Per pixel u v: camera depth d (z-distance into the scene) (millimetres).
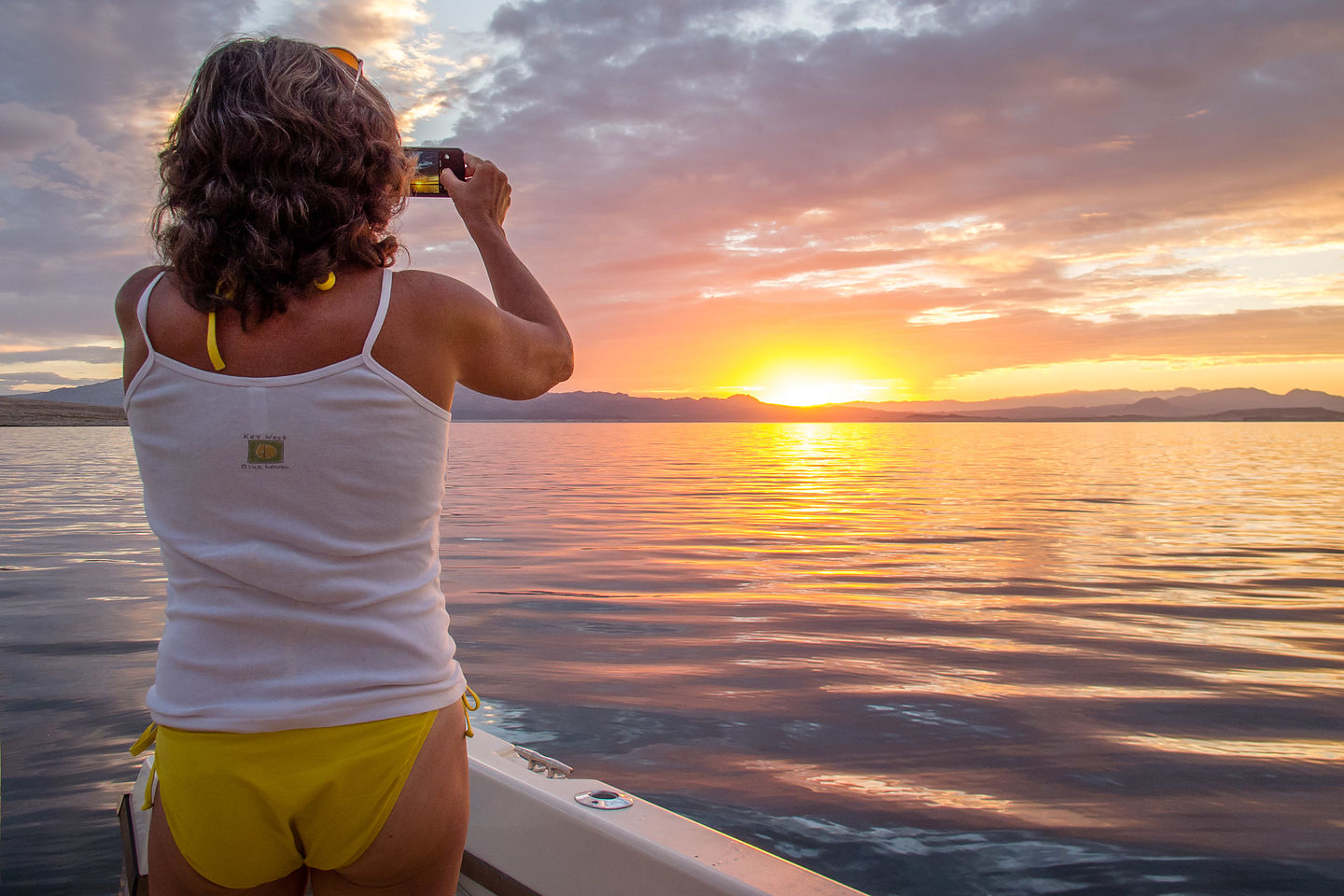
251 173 801
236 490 817
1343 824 3191
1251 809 3318
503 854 1541
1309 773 3664
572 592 7707
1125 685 4926
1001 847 3004
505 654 5516
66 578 8047
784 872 1335
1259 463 36938
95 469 25688
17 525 12242
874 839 3049
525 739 4000
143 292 876
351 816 838
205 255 794
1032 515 15414
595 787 1675
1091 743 3984
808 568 9156
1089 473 29594
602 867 1428
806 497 19469
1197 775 3635
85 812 3137
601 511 15734
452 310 881
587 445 59188
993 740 4023
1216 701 4641
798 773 3613
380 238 892
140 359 855
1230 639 6117
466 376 930
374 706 830
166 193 866
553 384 1058
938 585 8203
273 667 818
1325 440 76438
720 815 3230
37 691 4523
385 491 843
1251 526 13758
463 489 21156
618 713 4359
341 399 821
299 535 813
